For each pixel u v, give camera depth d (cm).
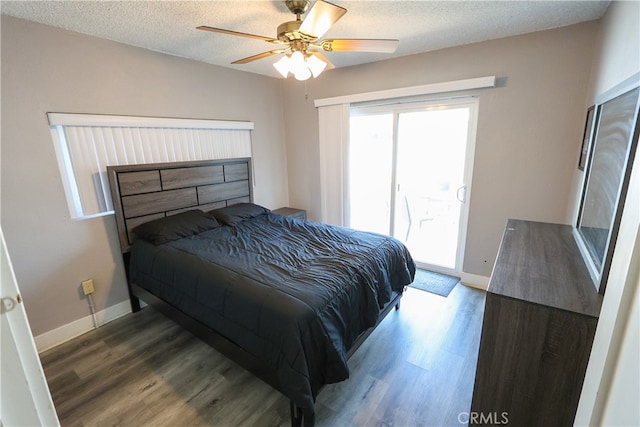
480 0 192
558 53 239
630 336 52
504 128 273
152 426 167
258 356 163
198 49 276
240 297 174
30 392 44
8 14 196
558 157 253
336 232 279
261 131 395
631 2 152
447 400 180
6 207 207
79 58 231
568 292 128
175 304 221
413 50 293
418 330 246
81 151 240
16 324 42
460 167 315
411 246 373
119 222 260
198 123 314
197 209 311
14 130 206
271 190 423
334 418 169
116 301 270
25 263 219
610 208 129
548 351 122
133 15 202
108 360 218
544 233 208
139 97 270
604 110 161
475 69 276
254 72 373
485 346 134
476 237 309
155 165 280
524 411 133
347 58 316
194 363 214
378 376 199
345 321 176
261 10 198
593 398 64
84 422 170
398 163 355
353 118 377
